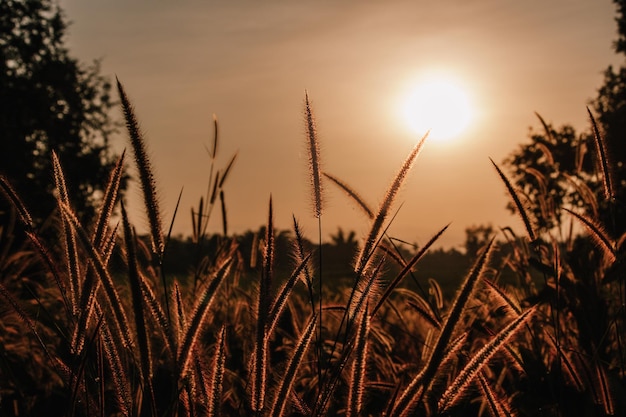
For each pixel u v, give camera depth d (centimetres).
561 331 327
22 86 3569
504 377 310
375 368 327
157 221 151
